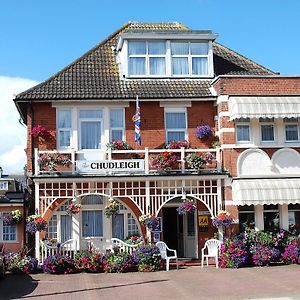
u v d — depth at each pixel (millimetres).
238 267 23703
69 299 16609
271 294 16750
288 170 26250
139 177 25078
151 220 24531
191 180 25578
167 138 26984
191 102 27188
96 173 25016
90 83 27422
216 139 27000
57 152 25188
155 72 28234
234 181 25594
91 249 24578
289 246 24656
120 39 28156
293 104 25812
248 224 26031
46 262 22922
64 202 25828
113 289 18469
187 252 27156
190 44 28609
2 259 21312
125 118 26875
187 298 16438
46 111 26531
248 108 25344
